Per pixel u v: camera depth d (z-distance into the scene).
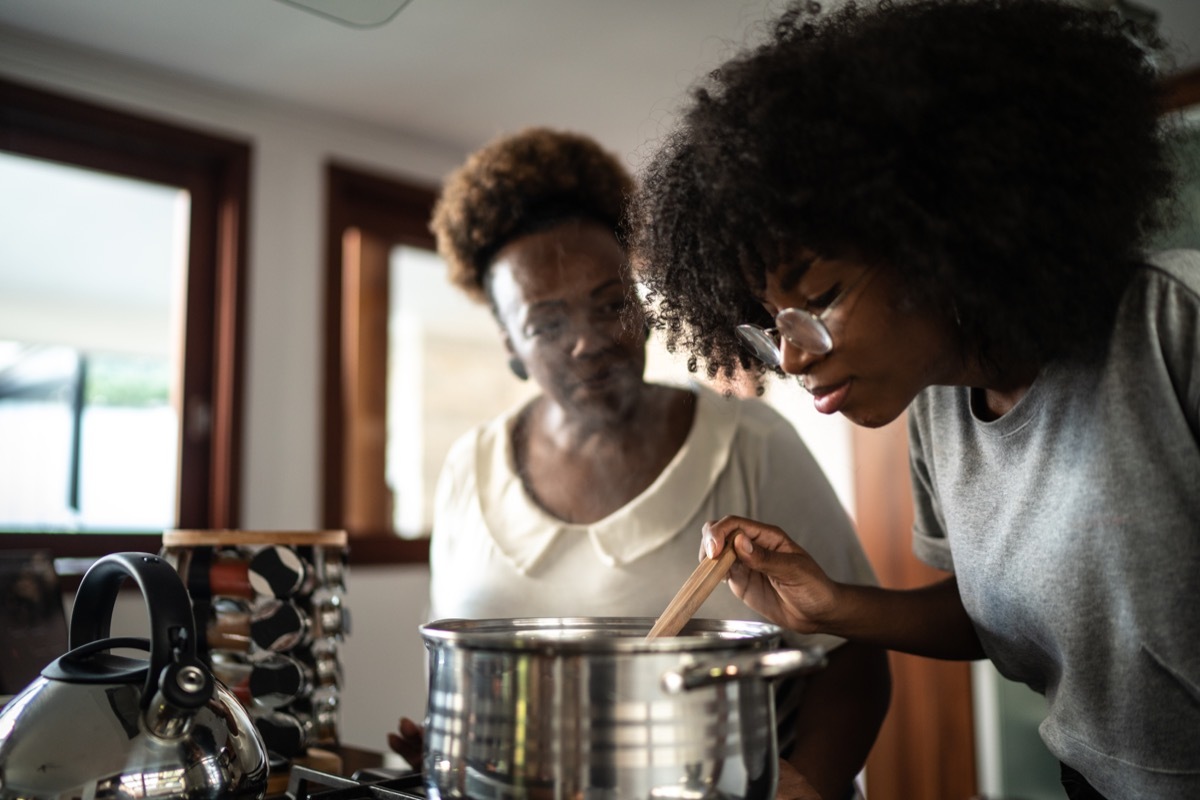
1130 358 0.74
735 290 0.78
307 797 0.80
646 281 0.88
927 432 0.96
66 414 2.25
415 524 2.71
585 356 1.14
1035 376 0.80
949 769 2.58
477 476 1.27
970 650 1.03
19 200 2.24
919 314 0.71
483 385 2.89
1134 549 0.74
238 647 1.01
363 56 2.18
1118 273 0.73
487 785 0.62
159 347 2.40
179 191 2.40
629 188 1.22
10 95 2.10
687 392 1.21
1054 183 0.69
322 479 2.50
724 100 0.74
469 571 1.21
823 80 0.69
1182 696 0.76
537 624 0.83
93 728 0.65
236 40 2.11
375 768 1.10
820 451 2.96
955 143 0.67
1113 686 0.80
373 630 2.53
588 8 1.96
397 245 2.75
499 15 1.99
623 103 2.40
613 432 1.19
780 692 1.09
